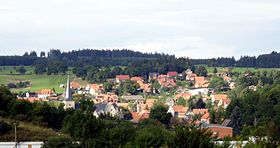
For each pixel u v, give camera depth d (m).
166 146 33.16
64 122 95.19
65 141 70.62
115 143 72.62
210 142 32.62
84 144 72.25
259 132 39.03
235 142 36.50
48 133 94.69
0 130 90.50
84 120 79.19
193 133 32.56
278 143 38.47
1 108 109.62
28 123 105.12
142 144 39.12
